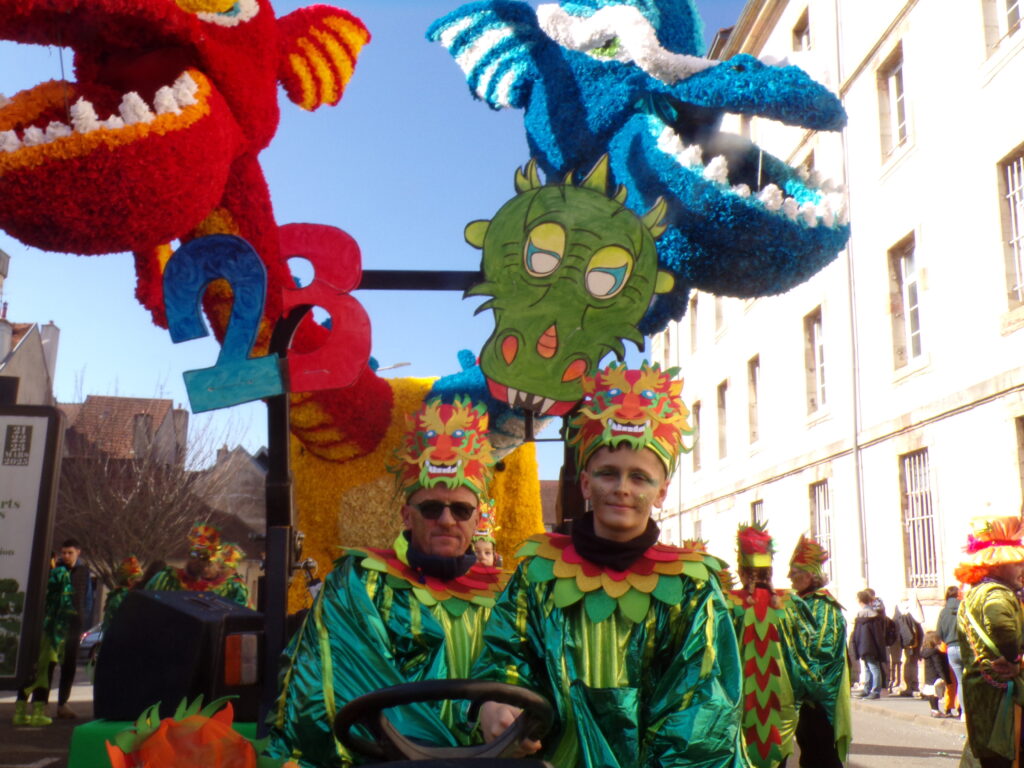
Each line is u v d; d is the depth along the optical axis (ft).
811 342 66.03
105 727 13.11
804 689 18.07
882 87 56.34
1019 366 41.78
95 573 90.07
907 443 51.49
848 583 58.08
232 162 19.34
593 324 14.21
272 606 13.04
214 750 7.87
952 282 47.57
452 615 10.57
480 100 20.67
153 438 91.86
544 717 6.73
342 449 26.86
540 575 8.34
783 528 68.23
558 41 19.63
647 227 14.55
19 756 22.82
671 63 18.10
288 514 13.57
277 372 14.05
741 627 17.60
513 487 30.22
